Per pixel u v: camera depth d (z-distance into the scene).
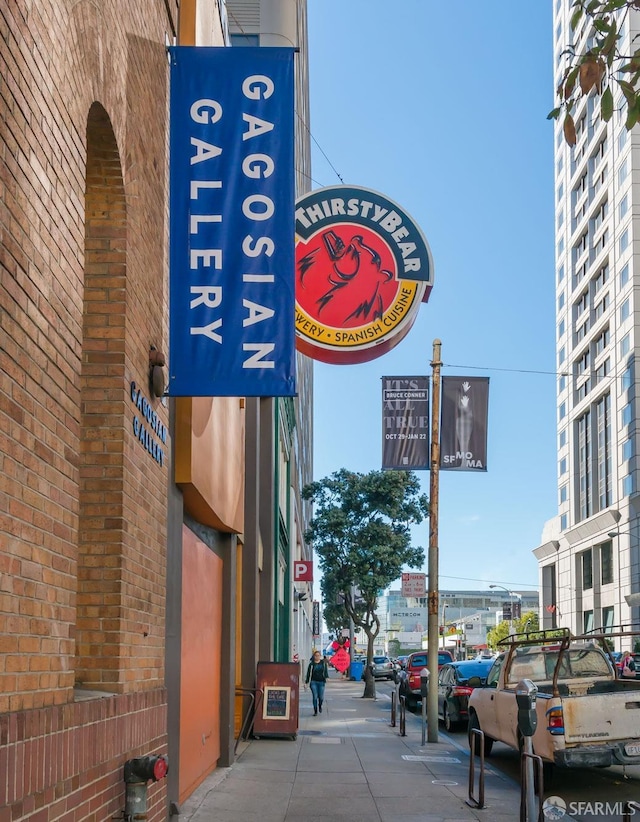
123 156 6.75
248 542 18.28
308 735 18.28
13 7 4.18
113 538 6.54
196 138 7.98
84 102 5.61
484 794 10.93
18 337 4.29
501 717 13.55
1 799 3.88
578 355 83.62
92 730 5.42
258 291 7.70
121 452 6.64
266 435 23.30
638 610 66.94
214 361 7.56
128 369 6.86
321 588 45.41
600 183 78.81
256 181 7.90
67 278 5.21
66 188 5.18
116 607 6.47
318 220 12.49
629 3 6.51
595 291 79.81
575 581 83.38
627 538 69.25
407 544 35.81
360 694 36.06
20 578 4.30
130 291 6.95
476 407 18.38
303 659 52.16
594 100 79.44
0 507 4.03
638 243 69.50
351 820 9.73
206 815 9.75
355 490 35.81
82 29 5.50
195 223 7.80
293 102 8.16
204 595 11.73
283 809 10.23
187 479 9.05
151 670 7.56
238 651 17.78
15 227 4.25
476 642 142.38
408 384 18.59
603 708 10.96
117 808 6.02
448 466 18.36
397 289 12.38
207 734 12.01
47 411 4.77
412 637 156.12
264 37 18.58
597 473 78.88
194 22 10.06
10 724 4.00
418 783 12.27
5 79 4.07
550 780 12.11
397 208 12.49
